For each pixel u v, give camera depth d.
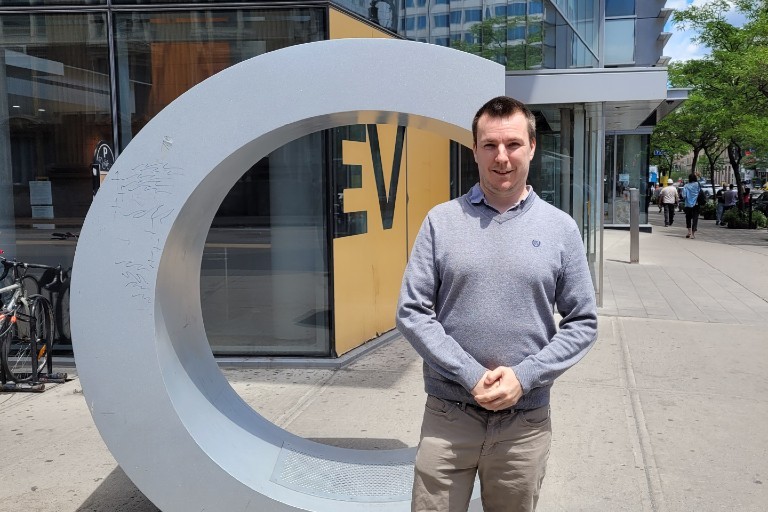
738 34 19.95
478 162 2.21
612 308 8.69
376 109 3.11
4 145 6.43
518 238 2.15
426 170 8.06
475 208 2.21
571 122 9.02
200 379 3.63
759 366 6.09
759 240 18.08
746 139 21.78
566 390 5.42
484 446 2.21
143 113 6.28
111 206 3.09
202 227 3.68
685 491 3.72
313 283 6.21
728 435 4.50
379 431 4.63
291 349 6.30
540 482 2.32
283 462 3.47
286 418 4.89
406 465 3.55
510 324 2.14
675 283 10.74
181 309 3.53
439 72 3.10
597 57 10.38
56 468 4.08
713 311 8.52
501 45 8.59
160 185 3.10
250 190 6.21
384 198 7.07
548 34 9.12
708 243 17.23
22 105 6.38
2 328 5.33
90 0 6.14
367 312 6.86
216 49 6.14
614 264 13.05
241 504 3.15
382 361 6.36
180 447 3.12
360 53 3.09
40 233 6.43
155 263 3.07
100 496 3.72
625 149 20.67
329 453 3.66
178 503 3.16
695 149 27.66
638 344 6.87
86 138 6.34
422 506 2.27
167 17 6.14
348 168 6.37
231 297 6.29
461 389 2.20
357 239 6.57
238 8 6.04
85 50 6.24
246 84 3.09
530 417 2.21
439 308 2.24
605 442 4.39
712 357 6.39
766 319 8.05
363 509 3.16
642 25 23.27
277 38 6.07
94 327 3.08
